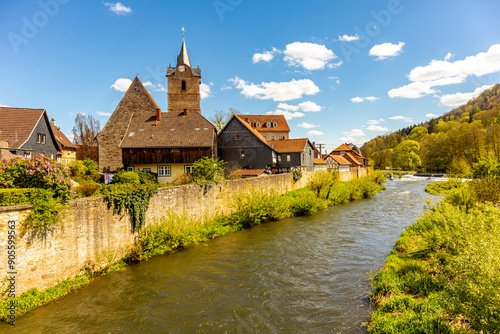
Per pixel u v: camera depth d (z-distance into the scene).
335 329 7.39
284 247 14.63
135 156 30.64
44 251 9.28
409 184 49.75
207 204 18.67
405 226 18.30
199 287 10.16
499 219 8.46
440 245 9.57
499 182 15.84
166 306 8.88
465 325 5.86
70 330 7.61
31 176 9.96
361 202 29.38
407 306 7.50
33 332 7.48
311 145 48.44
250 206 19.86
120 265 11.98
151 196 14.19
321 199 27.34
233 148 39.47
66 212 9.93
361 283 10.06
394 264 10.54
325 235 16.77
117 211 12.27
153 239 13.73
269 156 38.44
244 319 8.12
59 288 9.54
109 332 7.57
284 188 30.19
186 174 27.36
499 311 4.87
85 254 10.79
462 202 14.35
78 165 28.02
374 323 7.02
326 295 9.34
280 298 9.27
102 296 9.48
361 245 14.55
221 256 13.39
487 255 5.77
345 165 52.75
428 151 70.88
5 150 19.12
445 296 6.75
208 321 8.07
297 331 7.45
